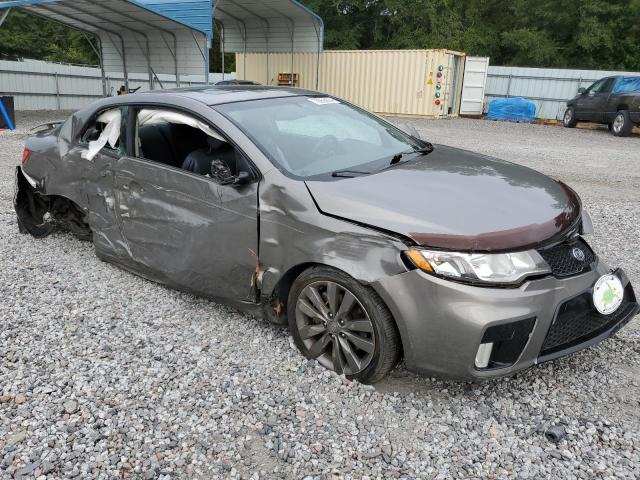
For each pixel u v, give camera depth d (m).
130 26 18.06
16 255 5.09
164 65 19.17
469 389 3.00
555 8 31.58
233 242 3.35
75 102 25.39
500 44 33.34
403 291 2.68
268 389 3.01
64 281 4.50
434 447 2.57
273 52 22.53
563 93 23.61
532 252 2.68
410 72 21.39
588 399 2.89
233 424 2.74
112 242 4.31
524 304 2.60
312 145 3.58
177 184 3.64
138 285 4.41
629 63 30.75
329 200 2.97
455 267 2.61
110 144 4.22
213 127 3.54
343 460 2.49
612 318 3.04
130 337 3.60
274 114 3.78
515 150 12.54
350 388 2.98
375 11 33.53
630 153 12.49
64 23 18.53
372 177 3.22
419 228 2.70
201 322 3.79
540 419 2.73
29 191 5.38
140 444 2.61
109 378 3.13
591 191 8.16
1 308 4.02
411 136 4.30
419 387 3.03
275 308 3.38
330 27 33.97
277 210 3.12
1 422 2.77
